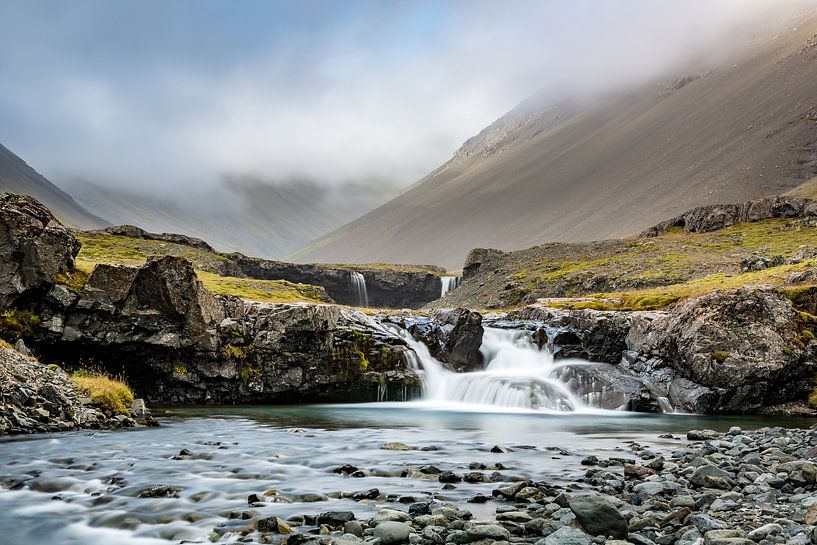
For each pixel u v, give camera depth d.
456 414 48.69
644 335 62.59
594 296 105.12
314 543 13.43
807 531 12.68
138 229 172.50
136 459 24.19
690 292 87.38
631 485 18.98
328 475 21.50
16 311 46.66
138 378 53.59
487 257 184.25
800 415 50.09
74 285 49.41
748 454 23.67
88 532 15.05
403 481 20.42
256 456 25.33
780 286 64.69
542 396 55.00
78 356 50.72
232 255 184.38
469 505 16.84
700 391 51.94
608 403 54.25
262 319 58.03
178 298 51.97
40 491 18.98
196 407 52.09
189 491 18.86
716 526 13.58
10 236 46.25
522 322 79.50
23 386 32.34
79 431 31.52
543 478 20.67
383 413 49.09
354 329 63.78
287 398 58.19
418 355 65.88
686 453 25.53
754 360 51.03
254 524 15.21
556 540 12.79
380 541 13.27
